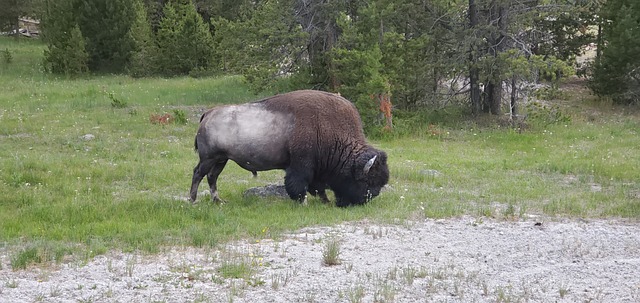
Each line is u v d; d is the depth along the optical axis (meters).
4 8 44.78
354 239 9.53
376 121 21.39
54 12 36.25
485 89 24.80
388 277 7.77
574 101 28.28
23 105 24.25
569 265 8.45
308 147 11.45
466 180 14.44
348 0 24.09
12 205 11.49
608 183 14.44
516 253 9.00
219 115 11.63
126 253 8.72
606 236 9.91
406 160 17.06
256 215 10.86
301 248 9.02
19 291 7.06
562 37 30.39
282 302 6.91
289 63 25.20
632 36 26.16
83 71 34.69
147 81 32.88
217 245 9.14
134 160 16.17
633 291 7.43
